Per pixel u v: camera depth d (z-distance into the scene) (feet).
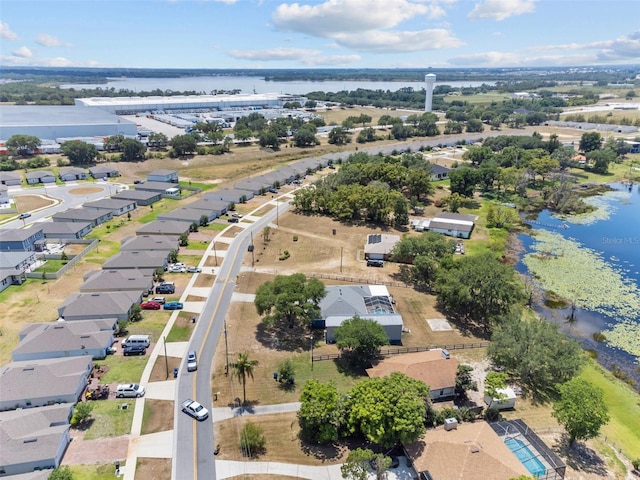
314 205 478.18
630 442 190.08
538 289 328.29
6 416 177.58
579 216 486.79
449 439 168.55
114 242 390.63
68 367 209.56
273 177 581.94
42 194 523.70
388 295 290.15
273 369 225.97
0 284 300.40
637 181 618.03
